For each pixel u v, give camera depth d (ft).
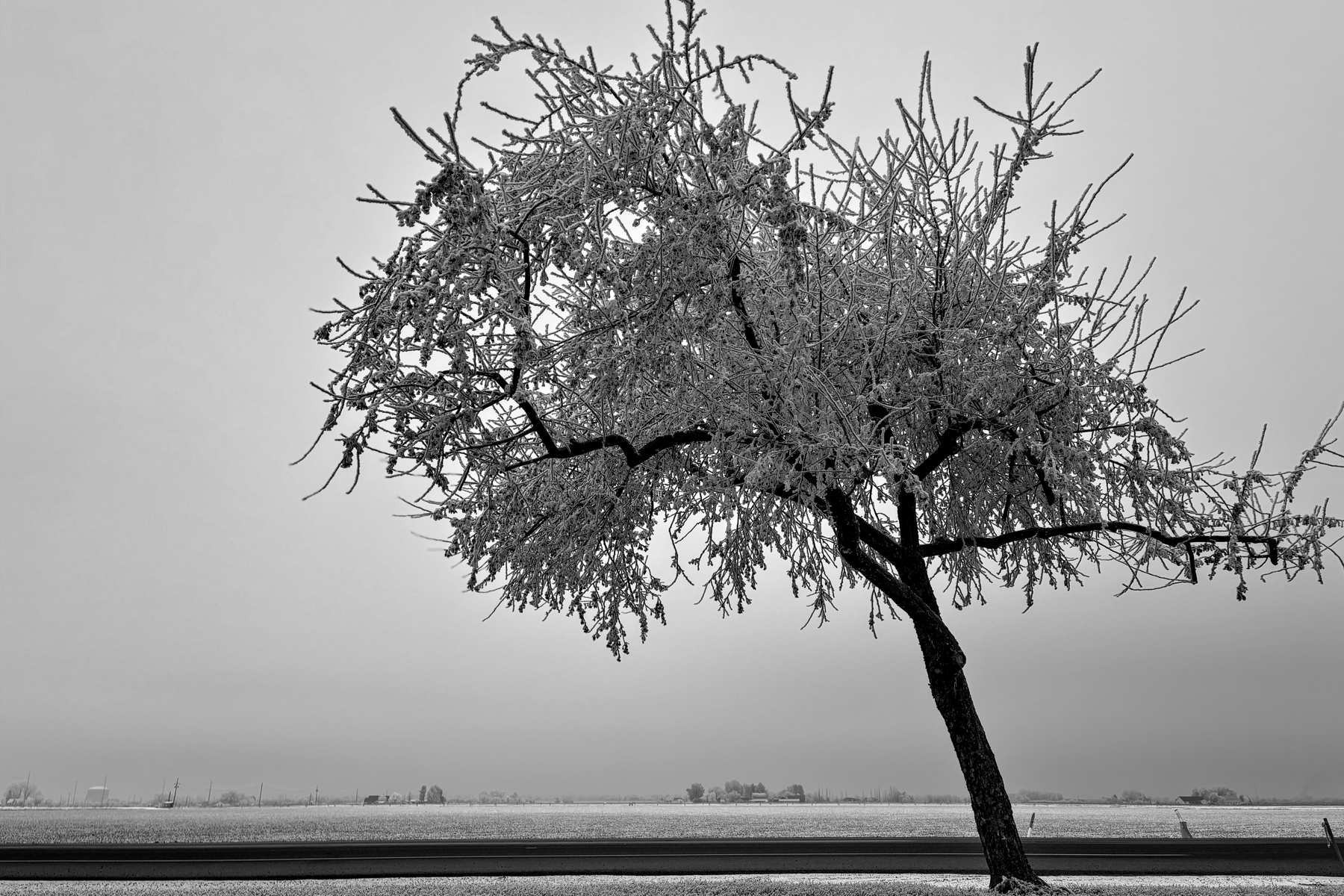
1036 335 29.53
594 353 25.94
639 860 53.36
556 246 23.63
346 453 22.15
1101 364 29.40
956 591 40.83
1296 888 36.52
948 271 30.96
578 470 32.37
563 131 25.11
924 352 30.76
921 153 29.86
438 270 21.29
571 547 32.71
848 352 29.73
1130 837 78.43
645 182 25.77
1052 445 27.25
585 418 31.55
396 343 22.07
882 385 26.84
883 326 28.76
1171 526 31.01
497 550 32.60
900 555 33.14
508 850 62.23
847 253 30.60
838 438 24.35
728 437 27.50
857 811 266.77
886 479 29.96
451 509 29.96
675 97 24.94
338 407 22.44
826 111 23.36
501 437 29.76
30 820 169.17
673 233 23.97
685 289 24.76
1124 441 31.01
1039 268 30.45
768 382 25.86
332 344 22.47
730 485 30.01
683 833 95.76
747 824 129.80
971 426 29.91
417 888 38.29
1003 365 28.19
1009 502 34.27
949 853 57.93
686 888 36.04
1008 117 27.20
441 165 20.94
